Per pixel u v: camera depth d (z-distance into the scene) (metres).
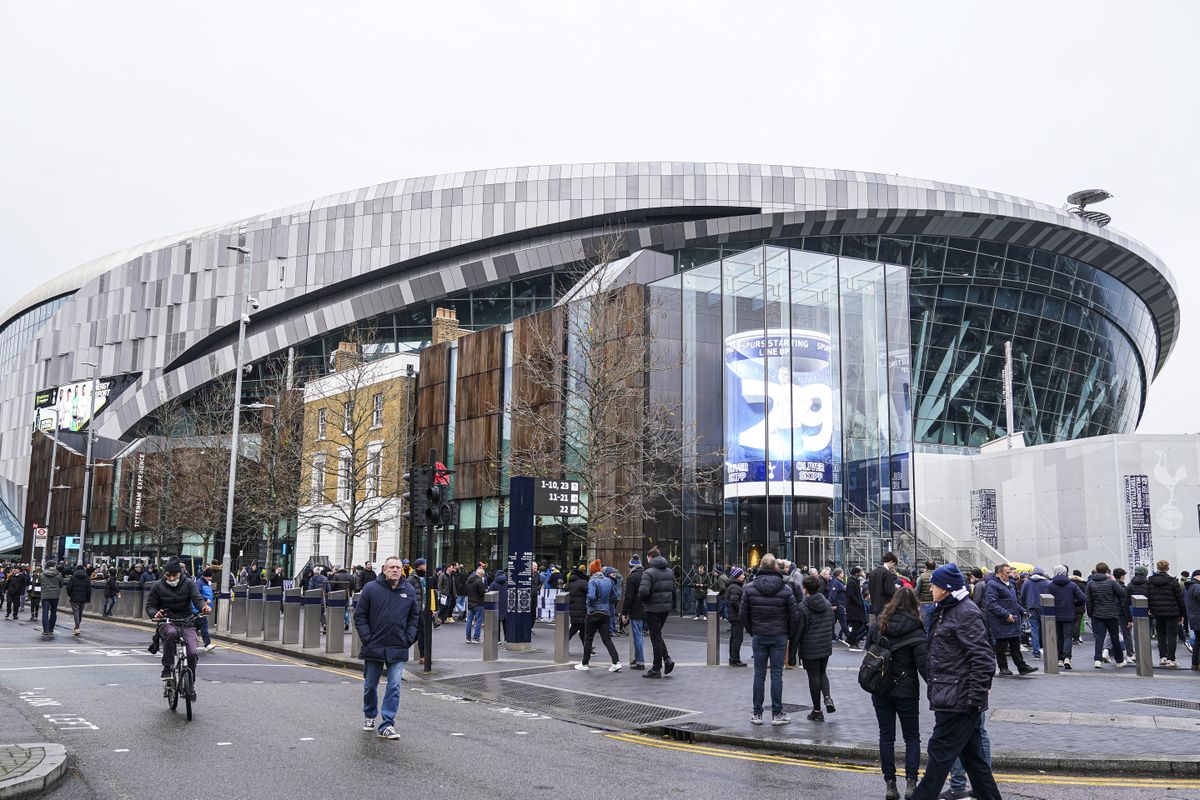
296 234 77.19
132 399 80.69
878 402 36.91
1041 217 65.75
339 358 48.41
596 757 9.86
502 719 12.27
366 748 10.05
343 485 43.31
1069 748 9.87
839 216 62.03
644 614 17.59
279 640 23.38
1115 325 76.25
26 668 16.78
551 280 66.81
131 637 24.61
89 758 9.31
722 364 36.81
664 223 69.50
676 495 35.56
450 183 72.94
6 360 136.62
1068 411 72.81
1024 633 22.62
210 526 48.97
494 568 41.75
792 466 34.44
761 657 11.73
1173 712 12.22
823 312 36.31
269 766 9.08
